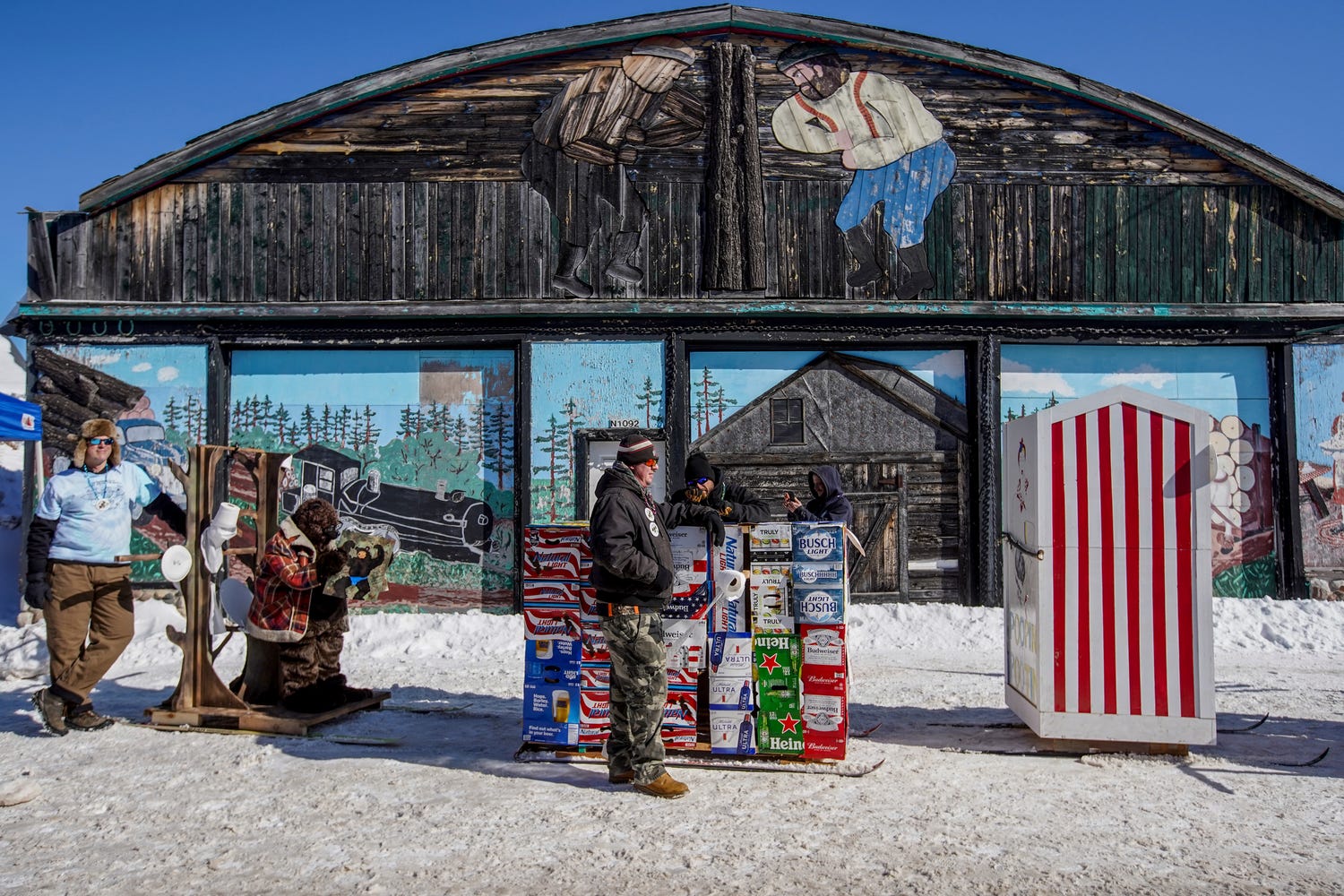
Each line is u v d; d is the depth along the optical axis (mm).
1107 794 4980
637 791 5012
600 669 5633
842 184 11469
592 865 3996
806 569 5531
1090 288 11484
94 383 11188
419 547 11266
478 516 11281
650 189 11414
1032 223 11516
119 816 4625
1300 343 11562
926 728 6355
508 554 11234
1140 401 5785
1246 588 11391
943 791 5016
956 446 11492
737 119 11453
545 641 5703
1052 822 4539
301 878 3875
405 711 6852
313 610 6539
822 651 5488
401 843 4254
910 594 11375
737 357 11531
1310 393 11516
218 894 3723
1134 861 4047
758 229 11383
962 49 11398
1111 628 5730
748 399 11484
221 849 4203
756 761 5465
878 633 10281
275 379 11391
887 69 11539
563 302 11203
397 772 5340
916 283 11430
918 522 11430
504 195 11391
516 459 11305
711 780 5230
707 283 11320
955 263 11461
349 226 11375
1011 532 6359
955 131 11523
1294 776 5309
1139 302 11477
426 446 11359
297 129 11398
